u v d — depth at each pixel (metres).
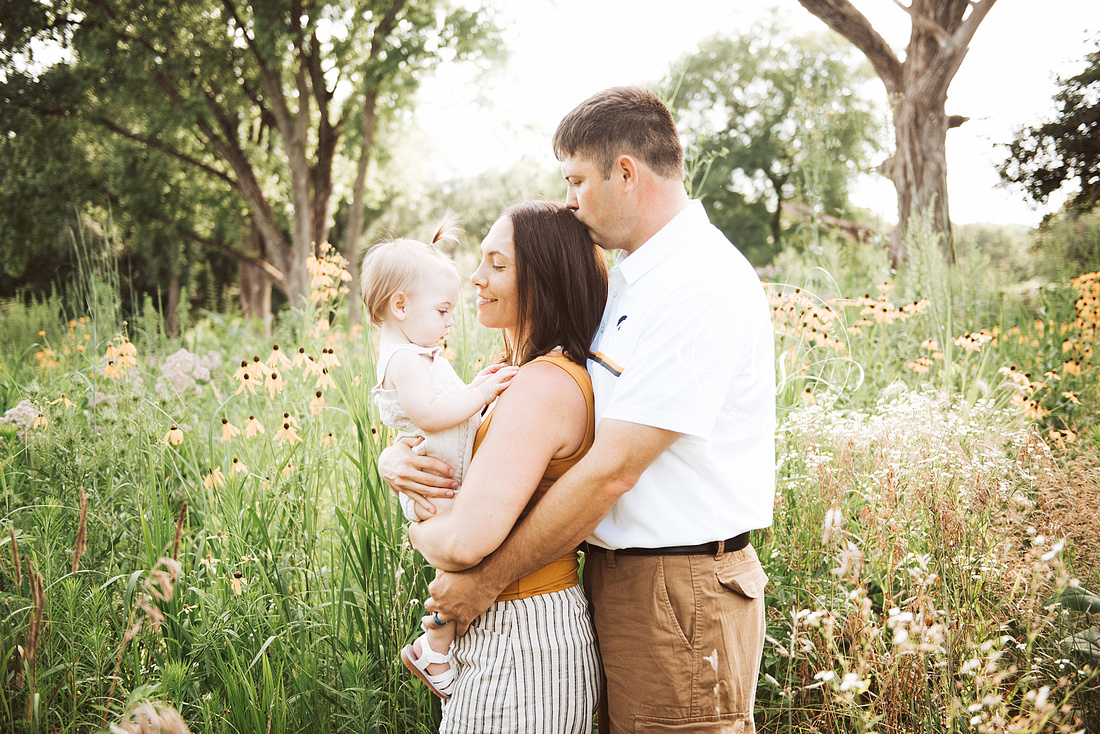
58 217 14.47
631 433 1.37
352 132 14.03
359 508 2.19
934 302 4.60
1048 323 4.75
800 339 3.16
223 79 14.25
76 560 1.84
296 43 13.27
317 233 15.19
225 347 7.13
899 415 2.65
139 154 15.56
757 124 25.08
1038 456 2.43
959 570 2.02
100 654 1.93
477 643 1.51
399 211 22.98
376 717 1.87
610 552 1.54
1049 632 1.90
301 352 2.77
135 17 13.13
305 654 2.00
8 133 13.88
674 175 1.58
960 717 1.69
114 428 2.62
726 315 1.42
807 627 1.94
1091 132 7.07
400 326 1.68
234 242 18.86
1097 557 2.07
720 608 1.47
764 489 1.59
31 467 2.62
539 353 1.58
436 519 1.49
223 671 1.90
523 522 1.43
